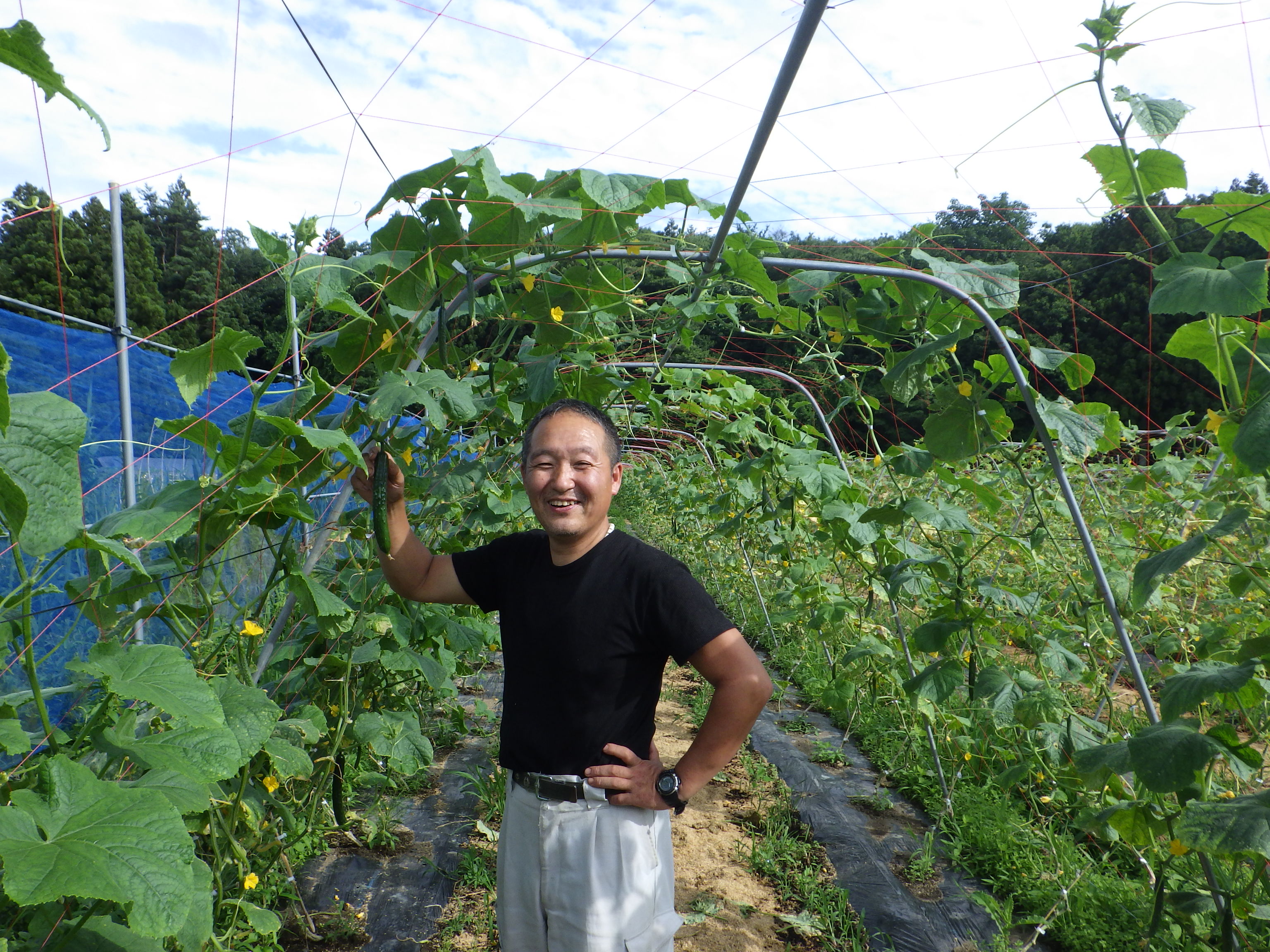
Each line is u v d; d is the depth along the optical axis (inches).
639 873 71.9
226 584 160.7
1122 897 118.5
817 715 216.8
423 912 122.3
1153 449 183.5
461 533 154.3
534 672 74.4
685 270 122.6
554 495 73.2
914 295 128.2
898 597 156.5
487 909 122.1
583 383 139.3
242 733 71.2
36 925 56.5
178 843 48.4
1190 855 110.7
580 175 97.4
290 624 115.4
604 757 72.4
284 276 81.5
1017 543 126.3
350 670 112.3
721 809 163.8
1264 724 99.5
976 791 154.9
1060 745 114.2
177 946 67.2
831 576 259.9
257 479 75.5
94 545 56.2
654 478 433.7
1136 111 83.4
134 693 56.9
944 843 144.0
